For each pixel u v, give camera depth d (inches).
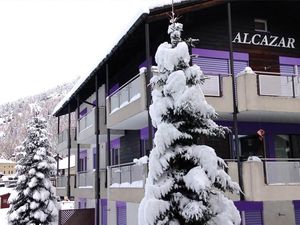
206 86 579.5
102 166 1035.9
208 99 573.0
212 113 375.2
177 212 360.8
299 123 717.9
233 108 583.2
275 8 763.4
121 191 671.1
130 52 765.9
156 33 685.9
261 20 764.6
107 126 762.8
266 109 578.9
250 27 747.4
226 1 620.1
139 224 360.2
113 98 742.5
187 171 370.9
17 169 1032.8
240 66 724.0
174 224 352.8
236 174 561.3
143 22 584.7
